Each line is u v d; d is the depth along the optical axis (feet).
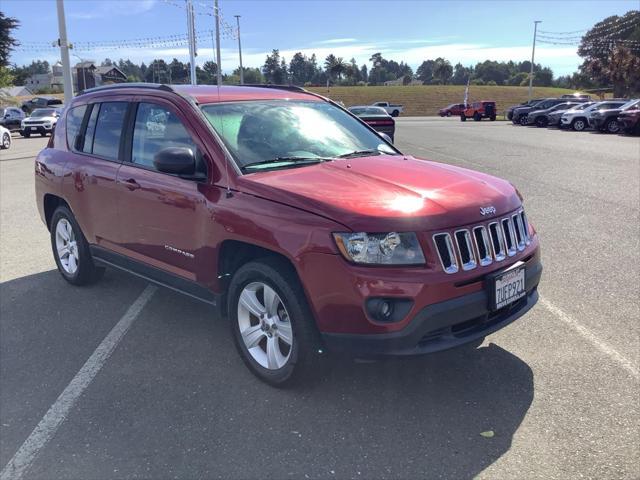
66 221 18.34
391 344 10.12
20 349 14.16
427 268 10.18
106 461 9.73
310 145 14.08
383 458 9.61
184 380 12.43
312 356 11.13
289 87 17.46
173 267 13.88
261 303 12.18
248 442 10.14
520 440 9.98
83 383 12.39
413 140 79.20
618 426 10.28
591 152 58.03
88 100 17.42
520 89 335.67
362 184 11.59
